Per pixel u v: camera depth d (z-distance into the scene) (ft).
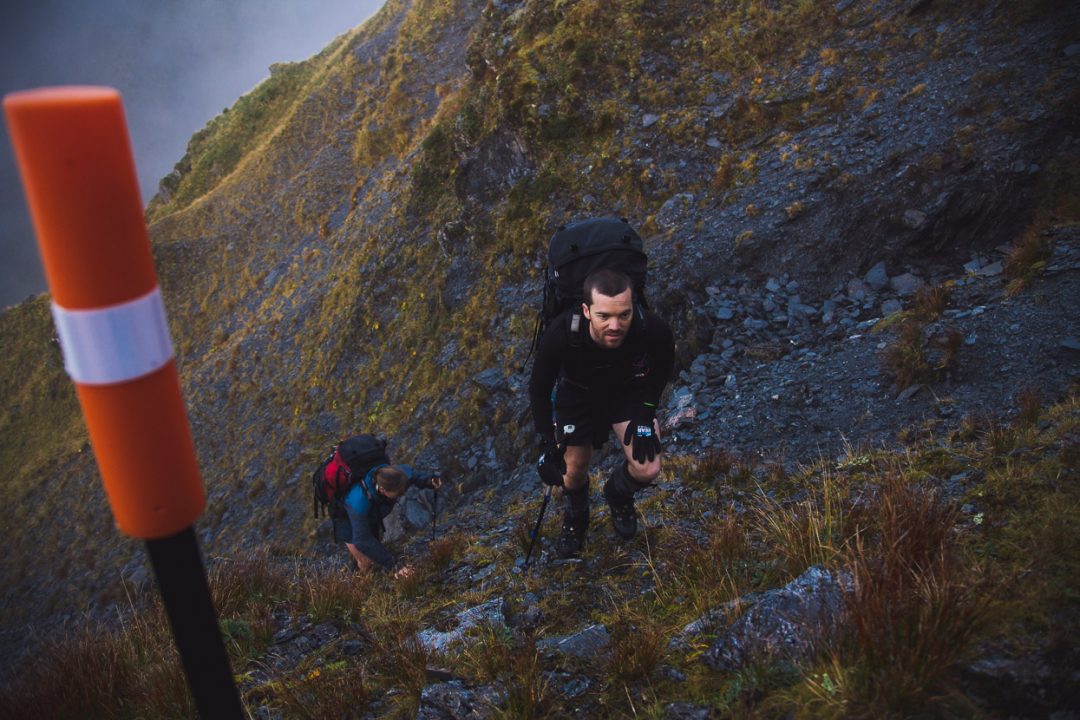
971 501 10.15
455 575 14.52
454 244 46.68
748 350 25.82
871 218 27.94
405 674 9.58
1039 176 25.16
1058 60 27.81
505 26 49.19
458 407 38.81
